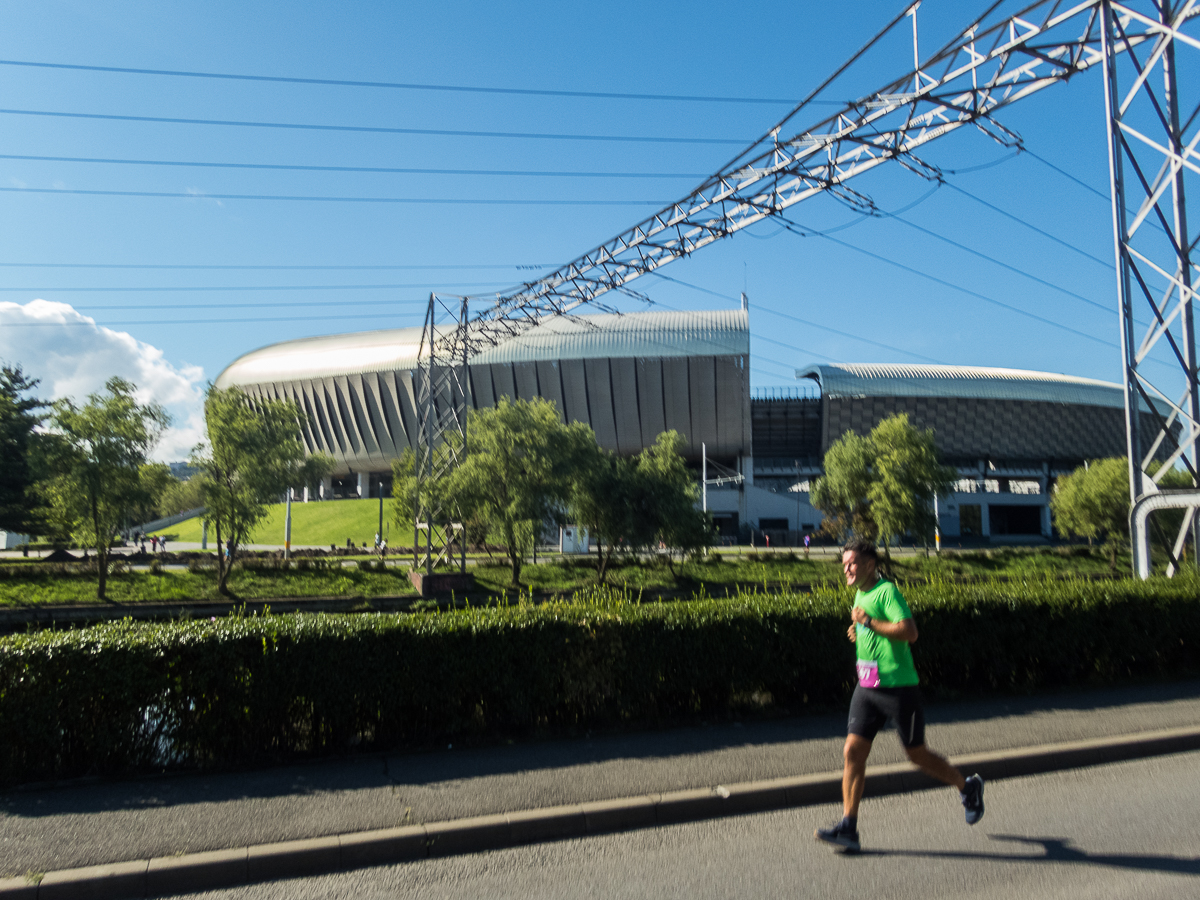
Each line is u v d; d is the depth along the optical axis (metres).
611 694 8.23
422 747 7.47
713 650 8.48
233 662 7.07
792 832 5.61
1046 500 77.75
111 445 31.72
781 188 20.17
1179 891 4.56
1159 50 13.48
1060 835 5.45
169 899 4.72
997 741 7.42
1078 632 10.05
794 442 96.12
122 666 6.82
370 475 109.00
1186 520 13.33
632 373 85.75
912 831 5.57
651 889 4.69
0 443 42.97
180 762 6.99
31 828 5.50
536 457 36.06
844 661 8.95
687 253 22.66
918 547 58.91
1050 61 15.60
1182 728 7.91
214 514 34.69
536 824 5.57
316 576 38.06
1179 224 13.62
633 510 37.94
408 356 91.56
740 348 83.00
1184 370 13.51
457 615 7.98
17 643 6.67
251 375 101.94
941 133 17.77
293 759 7.14
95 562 39.81
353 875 5.02
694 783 6.30
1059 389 90.31
